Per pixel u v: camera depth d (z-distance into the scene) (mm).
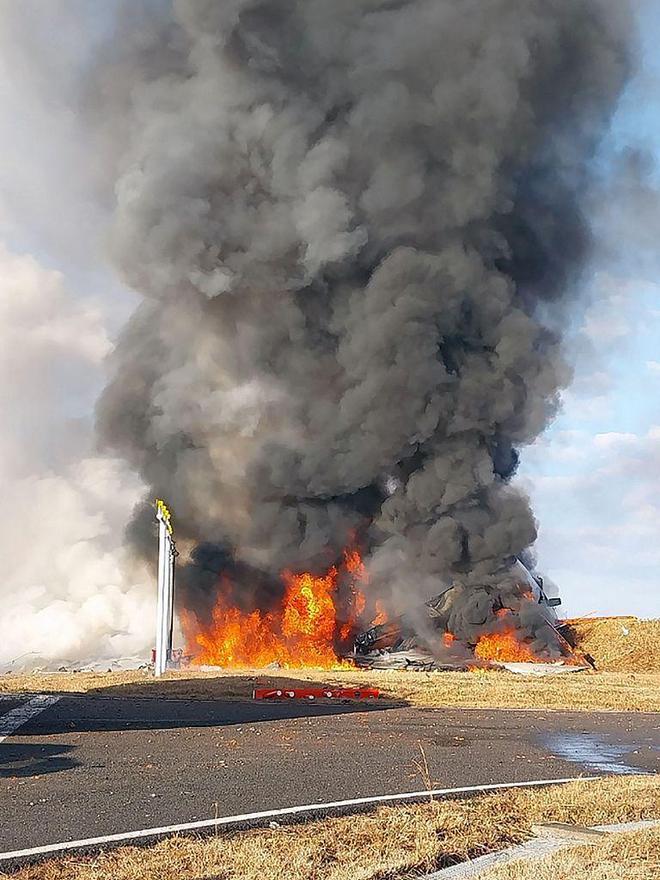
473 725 19562
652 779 12508
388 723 19281
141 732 16500
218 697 24969
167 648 35656
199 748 14633
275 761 13523
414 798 10898
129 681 29281
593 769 14031
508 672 39562
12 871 7488
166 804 10188
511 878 7645
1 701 22094
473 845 8781
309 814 9859
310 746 15273
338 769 12992
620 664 46281
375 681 30156
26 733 15828
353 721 19438
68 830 8883
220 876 7500
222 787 11305
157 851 8164
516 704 24766
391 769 13148
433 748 15625
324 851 8375
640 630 51938
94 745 14617
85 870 7559
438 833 9141
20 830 8852
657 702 26000
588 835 9289
